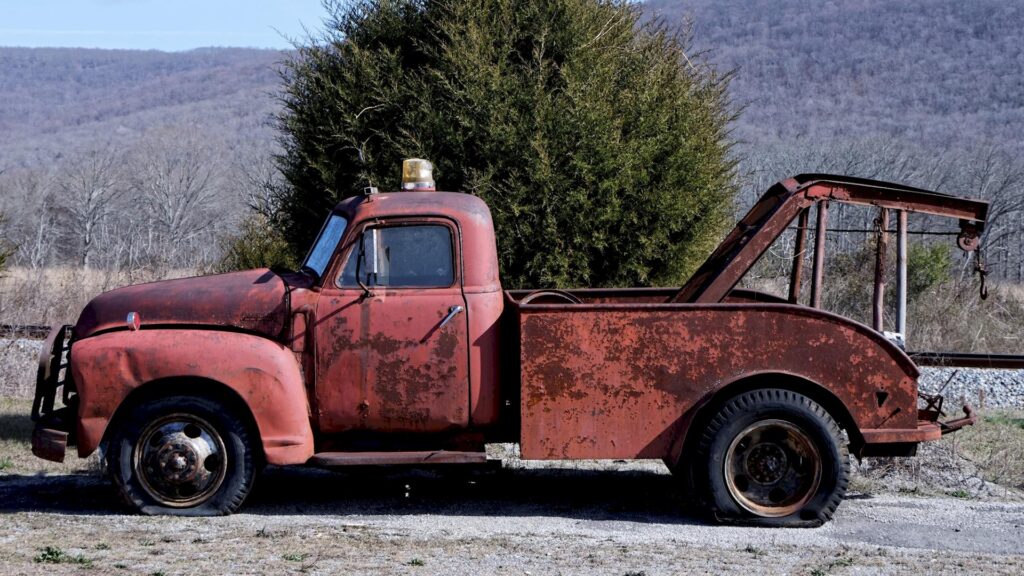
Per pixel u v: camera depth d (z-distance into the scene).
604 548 5.80
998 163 52.97
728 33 162.62
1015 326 17.30
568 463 8.26
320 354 6.36
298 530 6.09
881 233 6.89
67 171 67.00
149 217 60.94
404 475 7.81
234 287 6.58
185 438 6.29
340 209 6.82
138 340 6.27
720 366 6.31
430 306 6.38
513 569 5.34
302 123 9.54
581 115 8.84
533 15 9.29
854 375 6.35
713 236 9.69
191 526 6.11
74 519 6.26
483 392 6.39
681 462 6.56
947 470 7.91
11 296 15.48
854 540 6.13
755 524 6.38
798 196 6.72
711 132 9.88
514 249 8.94
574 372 6.27
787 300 7.73
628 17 9.85
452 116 8.98
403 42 9.59
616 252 9.14
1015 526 6.53
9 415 9.96
